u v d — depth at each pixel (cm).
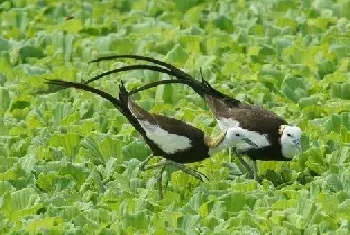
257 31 2127
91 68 1948
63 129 1655
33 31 2158
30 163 1505
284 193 1417
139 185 1466
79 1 2345
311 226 1308
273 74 1884
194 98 1786
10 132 1645
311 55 1978
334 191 1442
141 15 2250
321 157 1550
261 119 1516
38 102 1786
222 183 1460
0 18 2223
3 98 1791
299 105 1766
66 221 1353
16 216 1362
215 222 1333
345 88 1820
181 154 1448
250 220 1324
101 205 1389
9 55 2012
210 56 1948
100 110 1733
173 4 2306
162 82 1510
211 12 2255
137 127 1441
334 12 2239
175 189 1461
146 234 1298
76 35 2095
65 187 1466
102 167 1530
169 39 2058
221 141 1460
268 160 1534
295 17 2205
